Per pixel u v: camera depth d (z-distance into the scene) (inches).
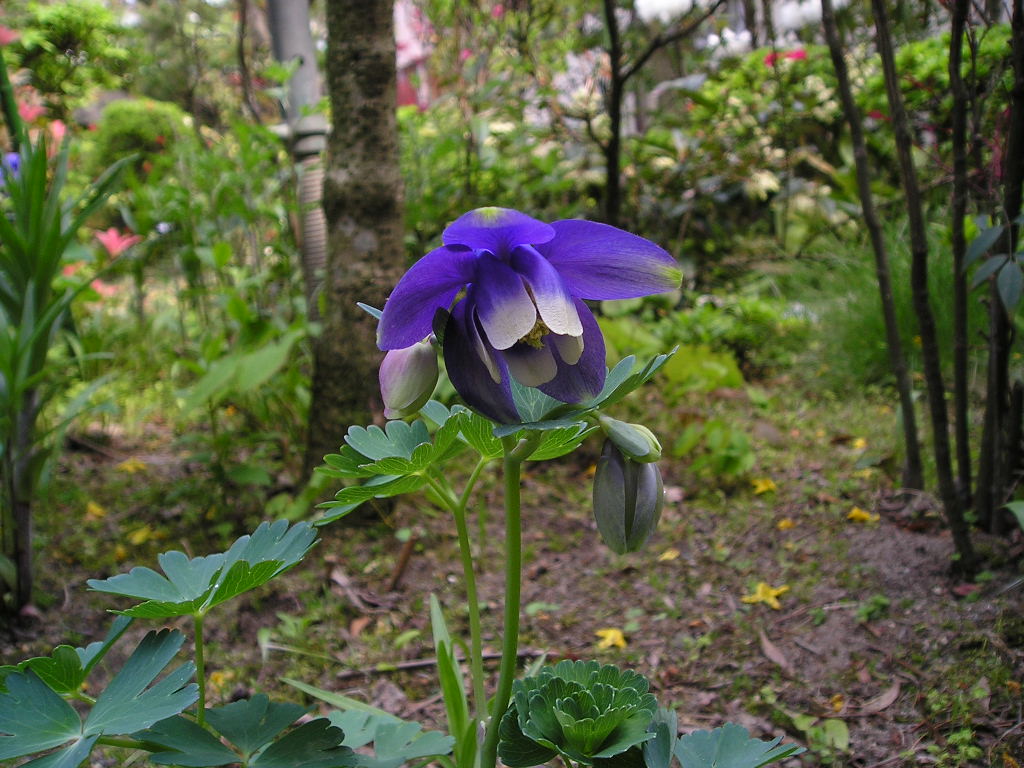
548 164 30.7
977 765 12.5
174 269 32.9
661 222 37.8
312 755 8.3
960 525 16.5
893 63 15.9
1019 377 17.2
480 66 30.9
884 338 28.3
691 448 24.0
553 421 7.5
